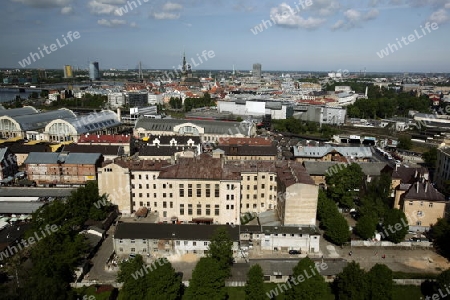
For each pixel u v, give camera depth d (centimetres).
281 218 13475
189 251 11950
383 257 12081
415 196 13675
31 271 9875
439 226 12662
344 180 15488
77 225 12612
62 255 10200
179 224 12419
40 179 18550
